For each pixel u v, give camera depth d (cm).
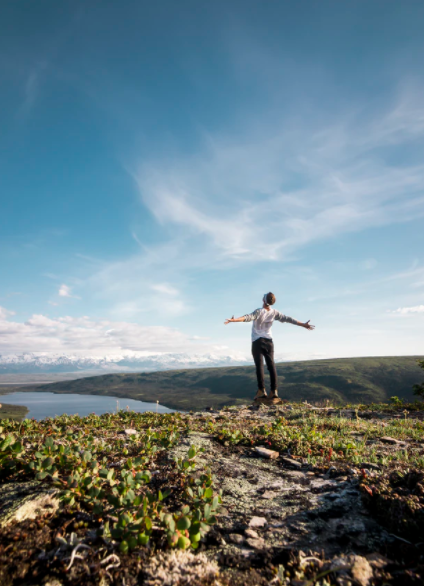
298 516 333
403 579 234
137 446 565
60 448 429
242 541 294
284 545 287
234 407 1201
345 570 244
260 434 685
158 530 292
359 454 539
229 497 382
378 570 245
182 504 353
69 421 882
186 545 272
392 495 328
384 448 586
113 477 405
